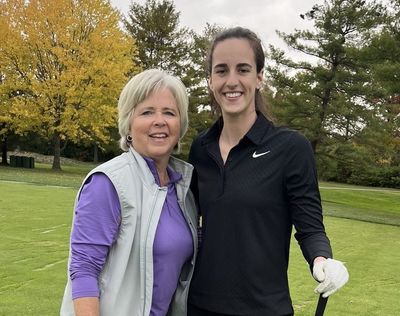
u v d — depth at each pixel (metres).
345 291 5.63
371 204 22.92
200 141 2.28
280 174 2.04
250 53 2.15
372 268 7.03
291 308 2.08
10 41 23.19
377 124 24.38
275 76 24.98
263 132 2.12
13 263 5.80
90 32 23.61
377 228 12.33
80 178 21.11
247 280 2.01
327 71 25.03
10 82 23.64
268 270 2.02
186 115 2.21
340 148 24.89
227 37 2.18
